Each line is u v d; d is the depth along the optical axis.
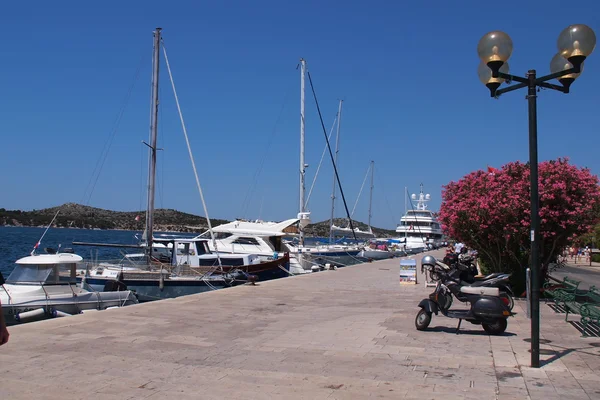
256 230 35.66
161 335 10.30
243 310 13.77
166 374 7.51
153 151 29.28
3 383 7.02
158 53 30.28
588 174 15.65
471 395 6.50
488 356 8.56
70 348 9.06
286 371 7.68
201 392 6.68
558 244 16.08
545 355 8.57
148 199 28.77
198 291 22.67
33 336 10.02
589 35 7.71
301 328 11.18
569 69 7.82
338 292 18.47
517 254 16.81
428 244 78.50
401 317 12.74
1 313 3.84
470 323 11.70
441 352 8.88
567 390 6.67
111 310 13.25
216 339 9.98
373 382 7.09
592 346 9.28
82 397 6.47
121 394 6.59
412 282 21.25
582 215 15.09
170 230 119.12
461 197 17.56
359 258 44.56
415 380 7.19
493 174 16.75
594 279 29.45
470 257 12.77
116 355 8.61
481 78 8.77
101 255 52.72
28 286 17.09
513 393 6.56
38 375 7.41
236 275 23.17
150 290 22.45
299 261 35.44
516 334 10.44
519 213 15.44
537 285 7.80
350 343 9.62
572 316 12.71
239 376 7.41
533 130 7.87
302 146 41.38
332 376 7.39
